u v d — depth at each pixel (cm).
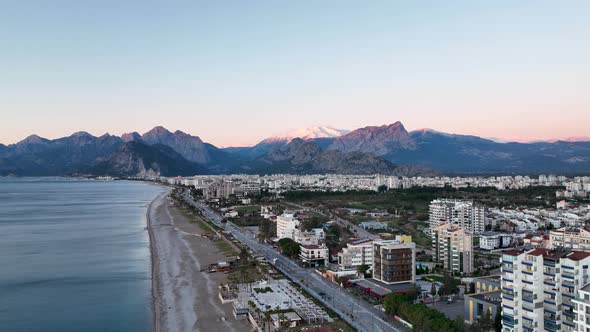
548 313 14725
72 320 19338
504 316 15412
